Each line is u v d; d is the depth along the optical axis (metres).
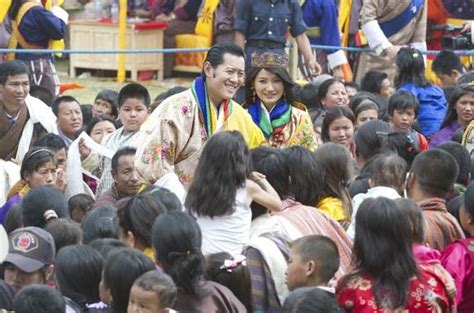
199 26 19.81
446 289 6.64
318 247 6.71
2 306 6.53
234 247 7.38
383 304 6.46
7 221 8.05
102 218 7.59
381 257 6.49
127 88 10.90
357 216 6.59
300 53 15.73
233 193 7.38
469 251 7.43
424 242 7.26
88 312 6.60
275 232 7.36
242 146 7.48
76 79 20.38
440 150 7.95
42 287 6.20
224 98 8.96
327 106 12.43
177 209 7.39
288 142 9.75
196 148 8.95
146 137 8.91
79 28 20.47
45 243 6.82
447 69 14.27
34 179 9.10
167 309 6.12
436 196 7.83
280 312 7.06
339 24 17.84
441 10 17.88
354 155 10.77
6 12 14.46
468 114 11.20
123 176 9.38
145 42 20.14
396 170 8.13
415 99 11.30
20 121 11.17
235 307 6.66
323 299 6.21
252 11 14.16
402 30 15.77
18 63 11.16
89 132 11.34
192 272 6.55
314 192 7.96
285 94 9.78
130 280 6.37
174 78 20.55
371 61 16.22
